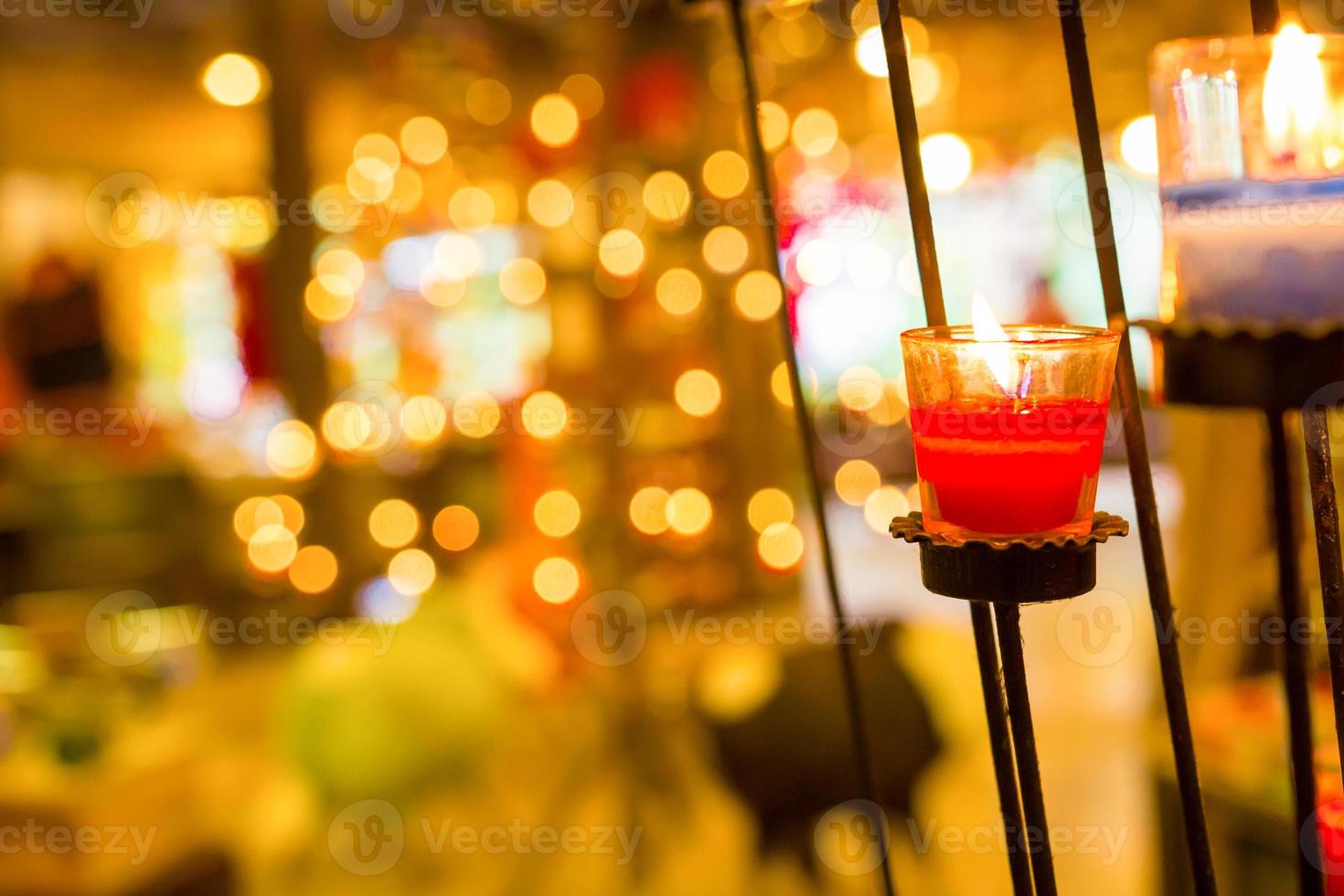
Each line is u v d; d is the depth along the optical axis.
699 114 4.12
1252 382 0.52
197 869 2.08
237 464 4.99
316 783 2.20
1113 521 0.53
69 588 4.25
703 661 3.48
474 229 4.88
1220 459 1.74
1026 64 5.24
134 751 2.03
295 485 4.63
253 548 4.53
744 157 4.06
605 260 4.14
